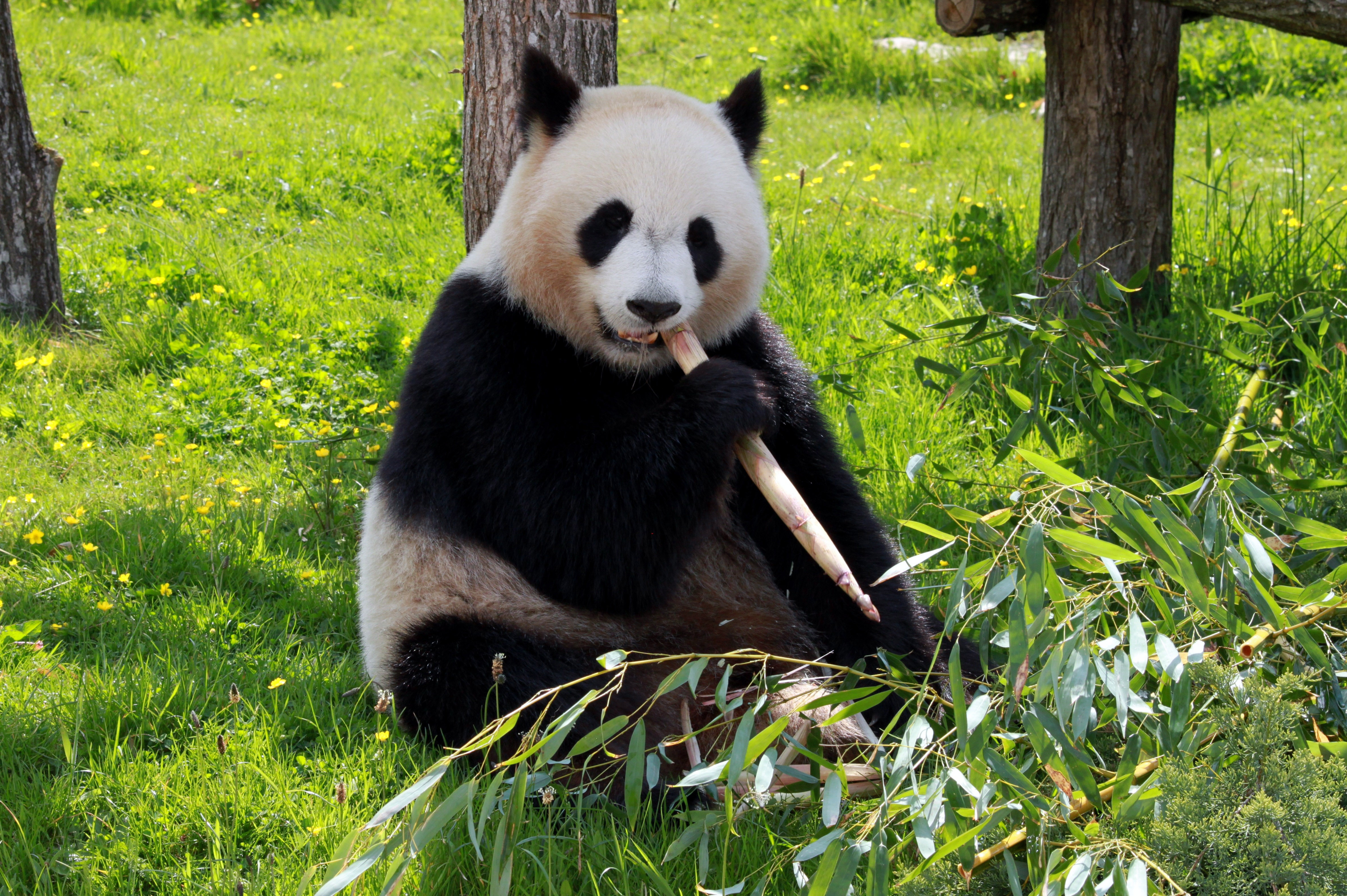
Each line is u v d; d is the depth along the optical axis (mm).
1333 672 2955
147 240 8742
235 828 3293
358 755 3604
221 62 14344
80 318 7637
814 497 3930
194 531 5180
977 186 10367
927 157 11781
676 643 3826
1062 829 2760
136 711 3877
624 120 3570
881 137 12266
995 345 6066
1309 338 5855
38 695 3953
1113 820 2689
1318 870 2438
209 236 8844
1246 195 10156
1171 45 6398
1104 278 4773
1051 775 2857
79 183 9961
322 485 5684
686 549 3543
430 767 3316
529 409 3596
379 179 10383
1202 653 2811
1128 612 3018
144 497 5598
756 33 16297
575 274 3555
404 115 12570
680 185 3475
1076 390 4617
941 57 14859
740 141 3984
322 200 10016
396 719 3697
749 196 3748
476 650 3496
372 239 9188
